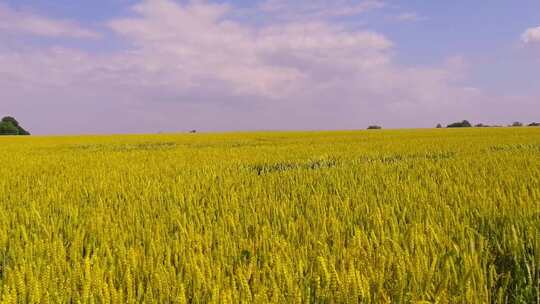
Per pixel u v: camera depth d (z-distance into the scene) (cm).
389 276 306
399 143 2444
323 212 530
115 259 371
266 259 348
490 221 465
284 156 1655
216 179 949
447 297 280
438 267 322
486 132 4325
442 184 741
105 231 450
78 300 270
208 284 287
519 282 324
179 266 348
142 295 300
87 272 301
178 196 685
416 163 1159
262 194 702
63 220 539
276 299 266
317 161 1441
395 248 352
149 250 375
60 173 1151
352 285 278
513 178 755
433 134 4175
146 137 5184
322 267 297
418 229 421
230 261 361
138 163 1412
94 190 798
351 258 328
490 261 365
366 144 2414
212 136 5147
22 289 286
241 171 1141
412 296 275
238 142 3419
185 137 4941
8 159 1686
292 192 692
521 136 3031
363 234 394
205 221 507
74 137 5700
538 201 541
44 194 760
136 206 602
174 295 286
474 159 1220
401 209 566
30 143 3828
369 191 688
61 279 306
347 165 1198
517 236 402
